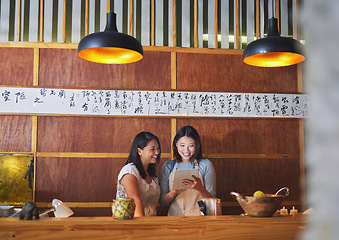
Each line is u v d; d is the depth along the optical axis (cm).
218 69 405
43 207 371
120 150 386
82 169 380
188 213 320
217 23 411
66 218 164
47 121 382
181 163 340
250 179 396
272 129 405
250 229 159
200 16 409
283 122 407
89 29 394
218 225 157
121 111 388
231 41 412
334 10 26
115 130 388
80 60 390
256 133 402
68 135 382
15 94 378
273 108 405
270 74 411
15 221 154
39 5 392
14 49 384
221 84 404
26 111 378
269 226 160
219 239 157
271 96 406
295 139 407
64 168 379
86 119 386
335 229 25
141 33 399
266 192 396
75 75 389
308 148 28
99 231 152
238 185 394
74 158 381
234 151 398
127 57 296
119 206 161
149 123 392
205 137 396
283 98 407
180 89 395
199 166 336
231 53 407
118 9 398
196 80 401
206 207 208
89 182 379
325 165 26
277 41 274
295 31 417
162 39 402
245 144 400
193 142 336
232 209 390
